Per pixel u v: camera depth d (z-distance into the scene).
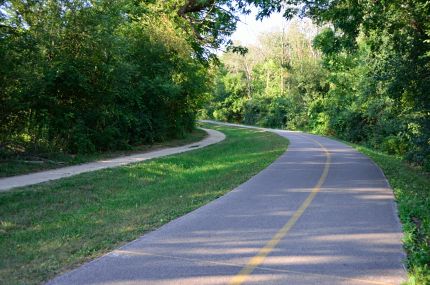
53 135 18.16
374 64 25.64
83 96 19.48
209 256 6.19
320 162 18.27
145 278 5.33
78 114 19.53
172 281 5.25
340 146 28.02
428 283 5.12
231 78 85.81
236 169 15.73
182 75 29.08
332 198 10.46
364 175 14.52
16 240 6.92
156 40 25.83
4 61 14.55
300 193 11.10
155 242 6.84
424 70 15.56
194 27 22.55
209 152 22.41
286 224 7.98
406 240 6.86
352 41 14.59
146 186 12.65
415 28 14.51
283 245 6.73
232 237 7.14
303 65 62.25
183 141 30.00
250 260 6.04
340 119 42.91
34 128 17.44
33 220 8.40
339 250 6.51
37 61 16.17
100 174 13.99
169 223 8.05
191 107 32.88
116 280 5.25
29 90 16.25
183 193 11.16
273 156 20.42
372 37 16.91
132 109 24.89
